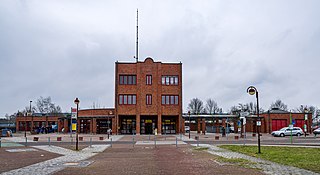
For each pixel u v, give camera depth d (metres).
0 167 14.79
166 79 60.25
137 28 68.31
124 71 60.09
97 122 62.72
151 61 60.28
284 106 108.81
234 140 40.06
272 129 64.00
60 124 73.00
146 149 26.59
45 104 110.56
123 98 59.69
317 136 50.84
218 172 12.85
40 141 38.66
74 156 20.48
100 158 19.06
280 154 19.89
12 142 36.19
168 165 15.27
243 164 15.45
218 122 69.94
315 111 98.62
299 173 12.44
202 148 26.58
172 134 59.47
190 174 12.36
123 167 14.54
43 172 13.07
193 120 79.81
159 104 59.28
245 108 108.06
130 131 61.56
